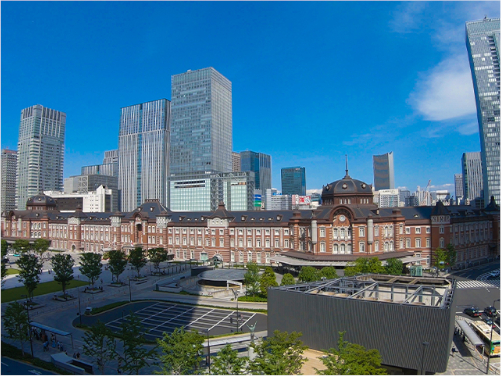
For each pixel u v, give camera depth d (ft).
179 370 146.41
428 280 222.07
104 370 175.52
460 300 287.07
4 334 225.56
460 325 205.46
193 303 289.33
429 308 151.84
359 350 134.92
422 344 151.53
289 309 187.11
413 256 373.61
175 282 364.58
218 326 234.17
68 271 310.45
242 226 446.60
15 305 196.85
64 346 206.69
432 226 388.78
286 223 417.28
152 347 201.98
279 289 194.18
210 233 465.88
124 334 166.50
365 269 291.58
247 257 442.91
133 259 377.91
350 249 364.17
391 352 157.48
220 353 142.31
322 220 371.56
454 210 436.76
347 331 168.14
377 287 202.28
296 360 146.41
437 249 372.79
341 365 126.93
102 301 301.02
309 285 207.62
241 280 339.16
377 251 362.94
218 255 456.86
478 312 247.09
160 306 283.59
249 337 203.10
